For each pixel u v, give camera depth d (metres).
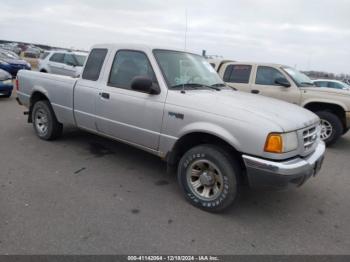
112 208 3.33
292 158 3.10
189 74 4.11
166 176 4.31
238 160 3.27
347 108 6.30
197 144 3.63
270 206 3.64
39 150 5.07
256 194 3.94
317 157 3.38
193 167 3.47
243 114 3.10
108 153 5.11
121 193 3.71
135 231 2.93
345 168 5.23
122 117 4.07
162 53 4.02
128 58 4.14
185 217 3.25
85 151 5.14
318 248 2.85
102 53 4.48
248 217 3.35
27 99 5.73
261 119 3.01
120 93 4.07
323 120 6.54
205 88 4.06
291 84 6.84
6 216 3.03
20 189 3.63
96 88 4.39
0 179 3.87
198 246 2.77
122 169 4.47
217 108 3.26
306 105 6.69
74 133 6.13
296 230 3.15
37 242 2.66
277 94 6.97
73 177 4.09
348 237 3.07
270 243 2.89
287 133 2.99
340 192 4.18
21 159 4.61
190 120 3.38
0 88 9.62
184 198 3.66
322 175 4.82
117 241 2.76
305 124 3.29
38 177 4.01
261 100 3.80
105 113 4.29
